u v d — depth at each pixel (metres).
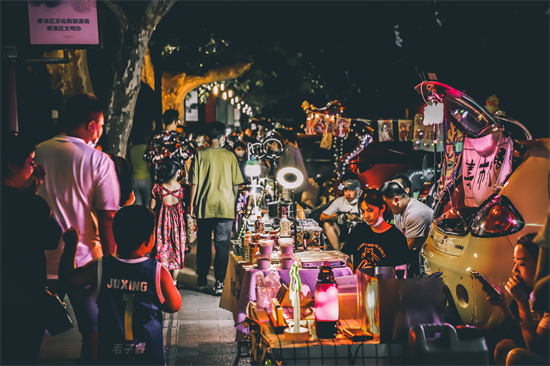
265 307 4.34
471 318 4.77
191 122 33.03
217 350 5.71
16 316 3.48
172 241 7.81
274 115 25.02
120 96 8.49
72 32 5.76
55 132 8.16
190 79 19.36
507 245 4.71
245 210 7.88
